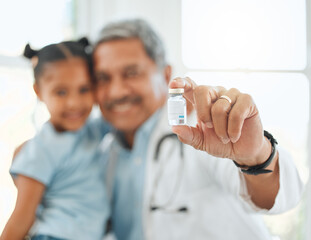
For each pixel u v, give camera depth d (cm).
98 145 104
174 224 95
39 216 91
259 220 99
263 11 167
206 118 52
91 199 94
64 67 92
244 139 55
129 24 97
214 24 163
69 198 92
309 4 171
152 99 98
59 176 93
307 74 171
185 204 96
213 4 162
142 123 101
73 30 152
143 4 150
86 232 90
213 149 58
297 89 170
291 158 70
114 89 94
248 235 93
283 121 169
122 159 106
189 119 83
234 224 94
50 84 92
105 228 100
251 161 61
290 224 172
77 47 96
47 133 95
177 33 155
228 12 164
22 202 87
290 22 170
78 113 95
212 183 98
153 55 97
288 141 170
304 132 171
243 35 166
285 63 170
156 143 102
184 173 98
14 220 85
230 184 80
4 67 133
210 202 96
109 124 106
